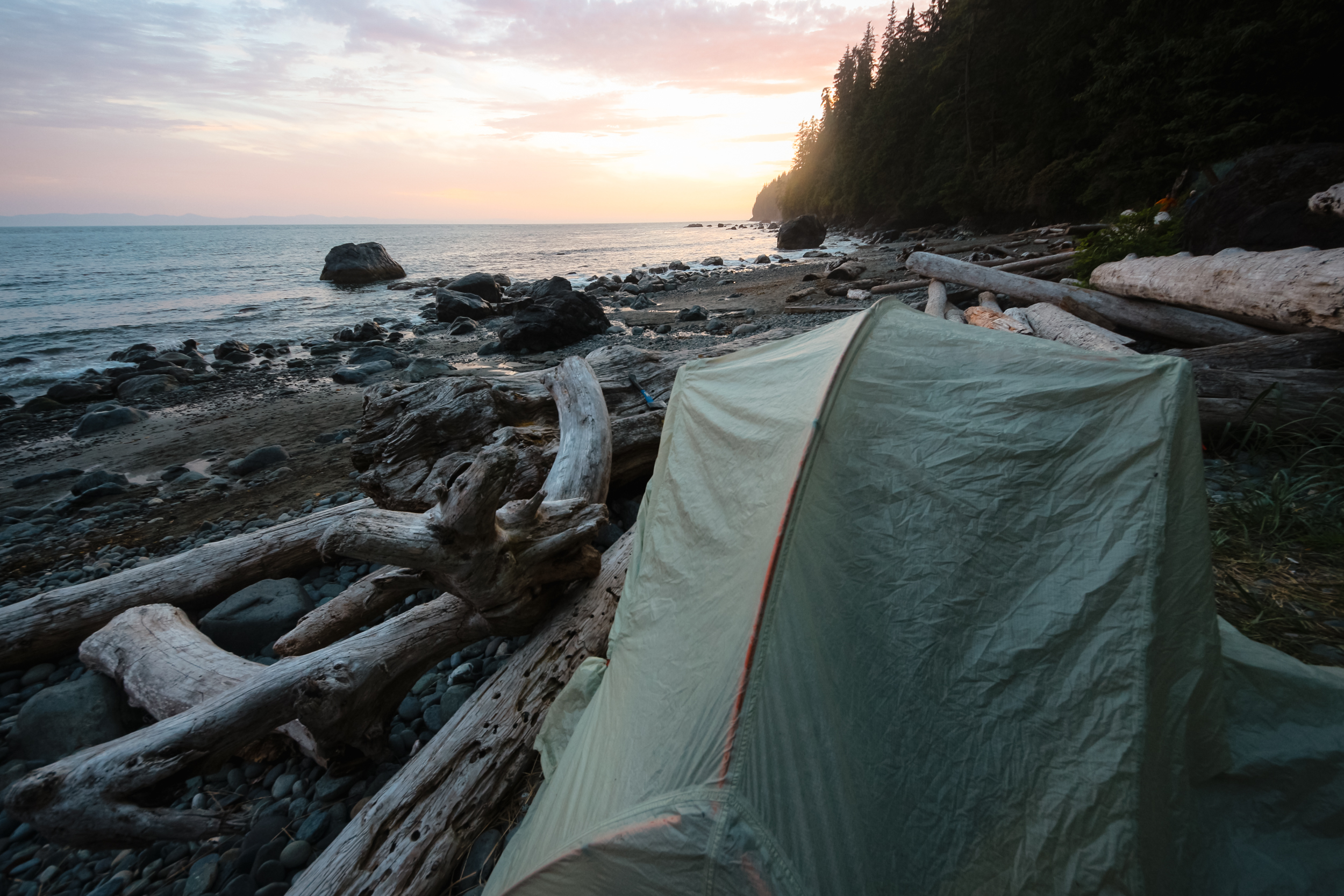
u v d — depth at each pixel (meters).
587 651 2.96
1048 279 11.93
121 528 5.95
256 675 2.74
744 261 34.59
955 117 39.78
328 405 10.12
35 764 3.09
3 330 17.89
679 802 1.43
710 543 2.11
